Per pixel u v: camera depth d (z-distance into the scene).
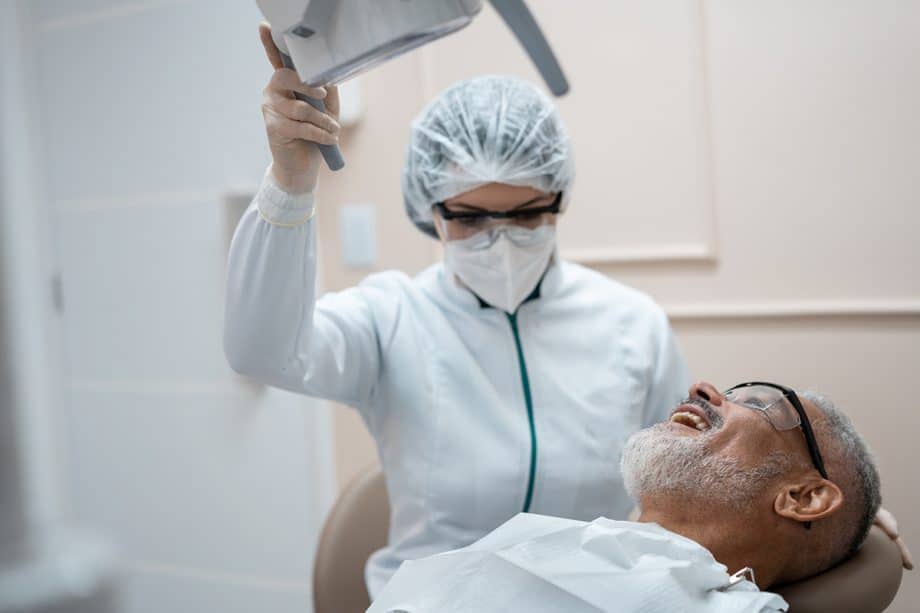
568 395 1.32
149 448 1.78
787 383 1.88
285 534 2.04
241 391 1.89
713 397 1.10
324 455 2.17
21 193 0.66
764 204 1.86
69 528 0.62
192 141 1.52
